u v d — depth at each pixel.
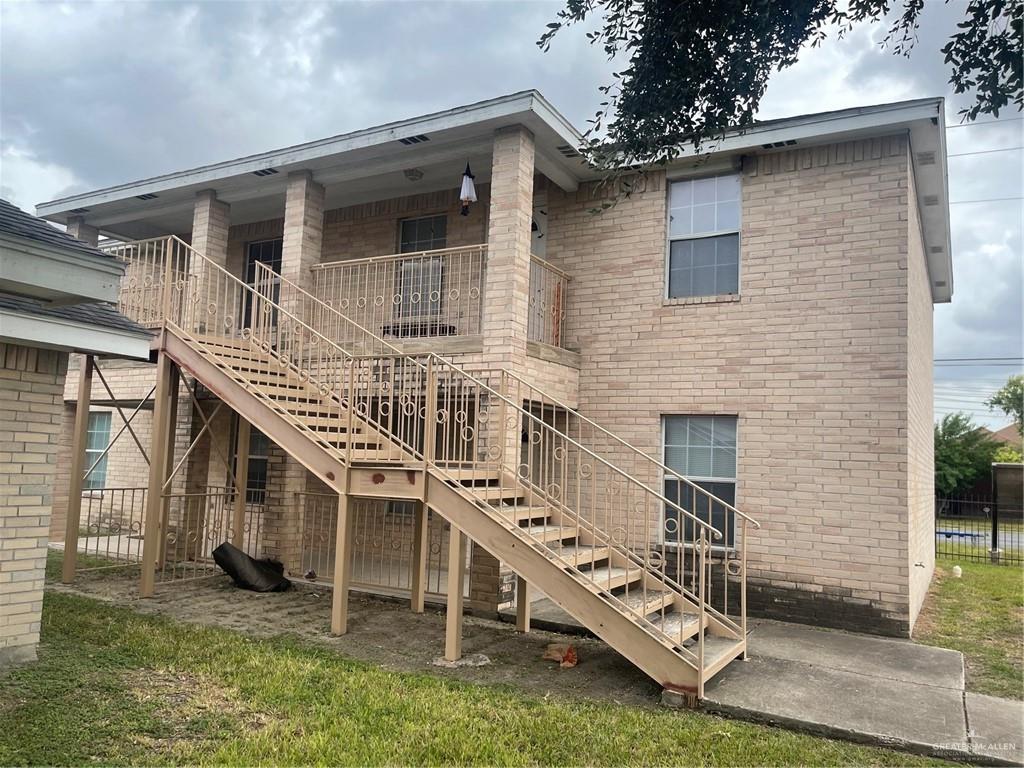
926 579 9.90
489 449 7.04
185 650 5.63
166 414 8.02
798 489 7.57
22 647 5.05
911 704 4.80
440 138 8.11
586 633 6.75
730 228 8.34
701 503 8.16
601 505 8.58
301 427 6.85
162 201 10.57
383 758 3.79
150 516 7.90
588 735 4.20
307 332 9.05
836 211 7.66
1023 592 10.00
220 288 10.21
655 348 8.51
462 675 5.43
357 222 10.63
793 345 7.76
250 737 3.98
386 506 8.73
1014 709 4.74
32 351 5.14
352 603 7.94
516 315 7.60
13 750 3.64
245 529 10.22
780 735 4.34
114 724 4.07
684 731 4.29
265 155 9.09
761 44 4.52
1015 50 3.78
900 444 7.14
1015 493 14.87
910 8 4.36
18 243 4.04
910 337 7.45
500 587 7.38
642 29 4.61
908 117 7.04
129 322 5.83
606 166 5.53
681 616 5.63
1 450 4.93
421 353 7.98
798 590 7.44
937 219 9.52
